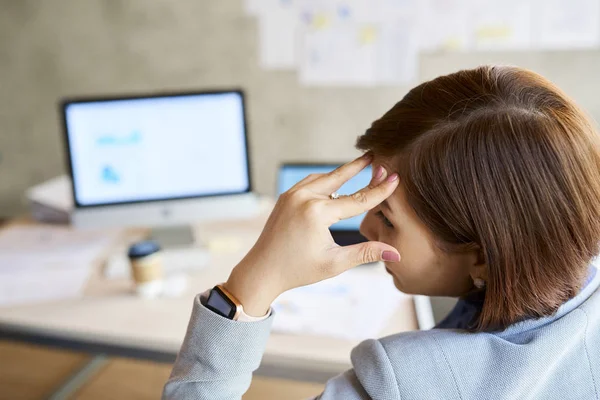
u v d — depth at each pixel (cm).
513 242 57
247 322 66
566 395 59
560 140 56
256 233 180
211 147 165
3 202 336
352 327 124
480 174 57
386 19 264
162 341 124
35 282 151
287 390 202
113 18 291
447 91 62
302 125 289
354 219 158
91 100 158
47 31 300
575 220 57
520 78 62
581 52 251
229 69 288
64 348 134
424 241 65
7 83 313
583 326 59
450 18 258
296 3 270
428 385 57
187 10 282
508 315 60
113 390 209
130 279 151
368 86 275
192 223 185
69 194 203
